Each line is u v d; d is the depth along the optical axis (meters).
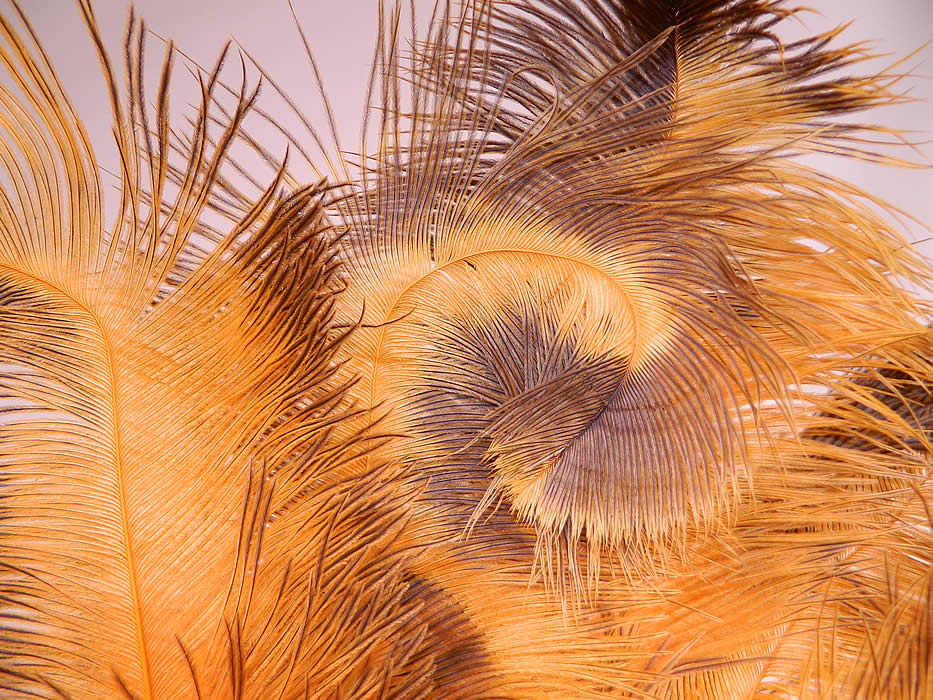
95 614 0.37
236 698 0.37
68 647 0.37
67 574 0.37
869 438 0.40
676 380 0.40
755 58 0.40
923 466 0.40
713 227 0.40
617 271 0.40
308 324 0.38
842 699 0.39
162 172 0.37
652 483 0.40
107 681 0.37
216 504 0.38
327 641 0.38
